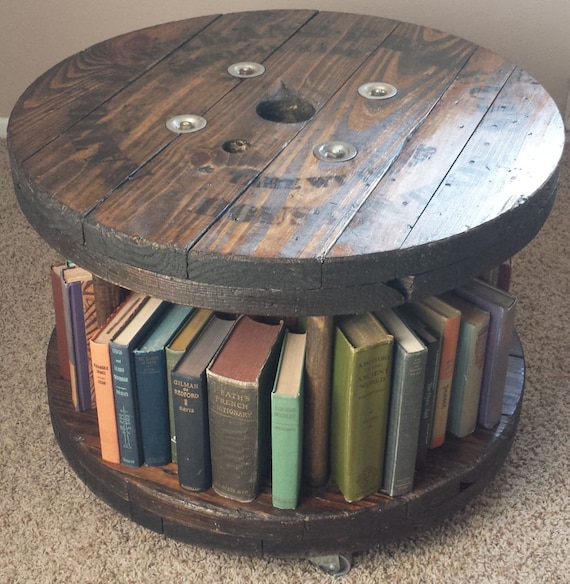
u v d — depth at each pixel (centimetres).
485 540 139
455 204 118
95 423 143
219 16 171
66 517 142
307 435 128
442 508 135
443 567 135
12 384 166
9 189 218
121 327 129
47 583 132
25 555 136
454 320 128
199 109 140
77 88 146
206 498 131
